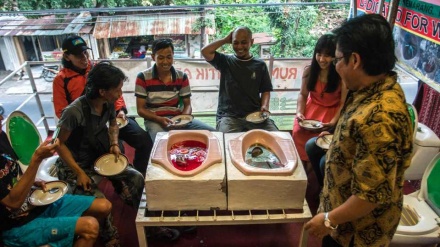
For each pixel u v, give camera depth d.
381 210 1.16
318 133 2.46
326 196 1.29
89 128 1.91
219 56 2.68
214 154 1.78
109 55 7.16
